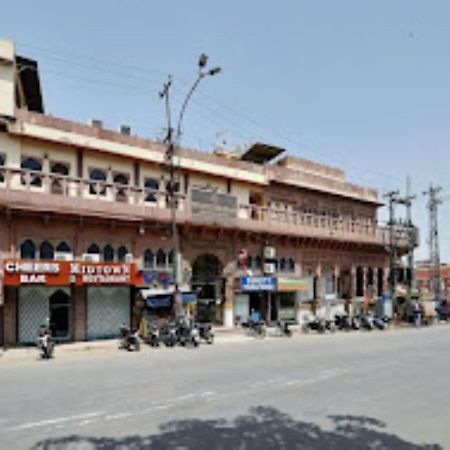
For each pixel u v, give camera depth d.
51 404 9.89
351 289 36.47
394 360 17.06
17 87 24.17
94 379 12.69
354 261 37.22
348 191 37.28
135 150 23.98
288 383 12.45
